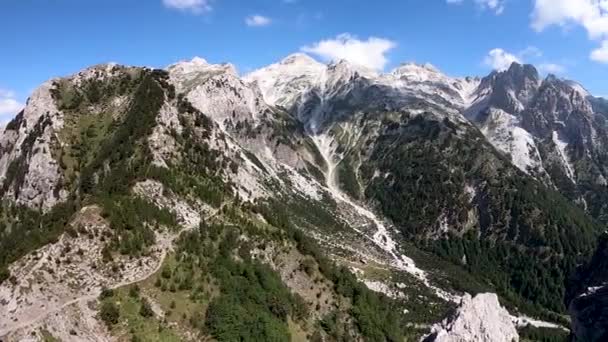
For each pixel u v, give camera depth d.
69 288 174.38
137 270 186.00
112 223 193.25
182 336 174.12
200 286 188.75
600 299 162.00
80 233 187.88
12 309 165.38
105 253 185.25
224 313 181.75
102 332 167.50
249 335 180.88
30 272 173.88
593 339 158.88
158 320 174.88
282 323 194.25
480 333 195.50
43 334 160.62
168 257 195.00
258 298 195.75
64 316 166.62
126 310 173.62
